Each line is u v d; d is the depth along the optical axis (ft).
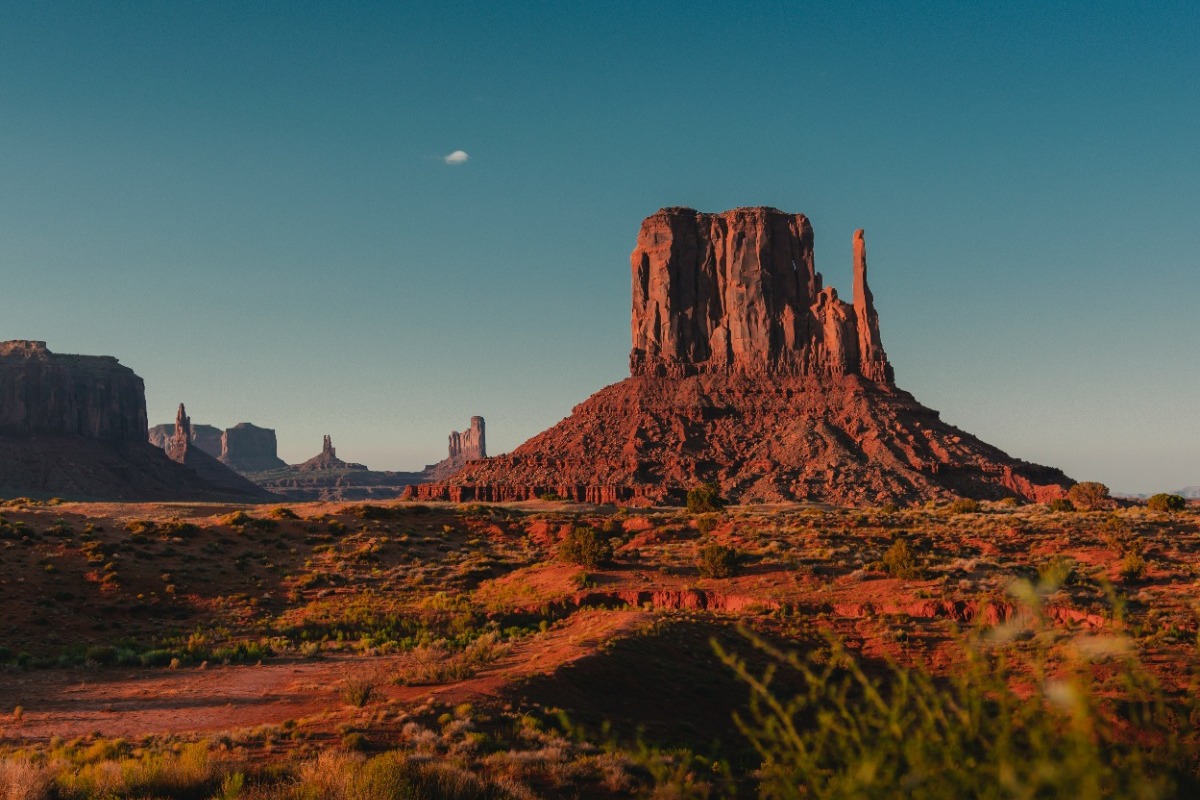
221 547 230.48
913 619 139.23
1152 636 108.58
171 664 129.49
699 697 106.32
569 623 160.76
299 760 65.87
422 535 271.28
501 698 91.30
